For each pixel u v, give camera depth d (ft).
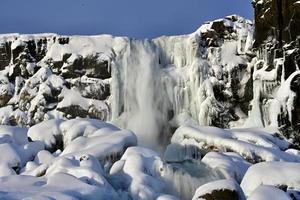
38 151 51.96
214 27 82.17
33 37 84.12
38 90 79.36
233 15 83.82
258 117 71.46
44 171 44.19
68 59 80.84
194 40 80.64
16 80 81.15
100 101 79.10
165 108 79.30
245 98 77.25
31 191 34.94
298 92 66.90
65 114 77.51
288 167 40.42
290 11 69.51
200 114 76.84
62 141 56.49
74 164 42.70
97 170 42.86
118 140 50.21
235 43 81.41
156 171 47.14
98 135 53.98
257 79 72.23
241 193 36.32
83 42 82.64
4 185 37.35
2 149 48.26
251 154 54.75
